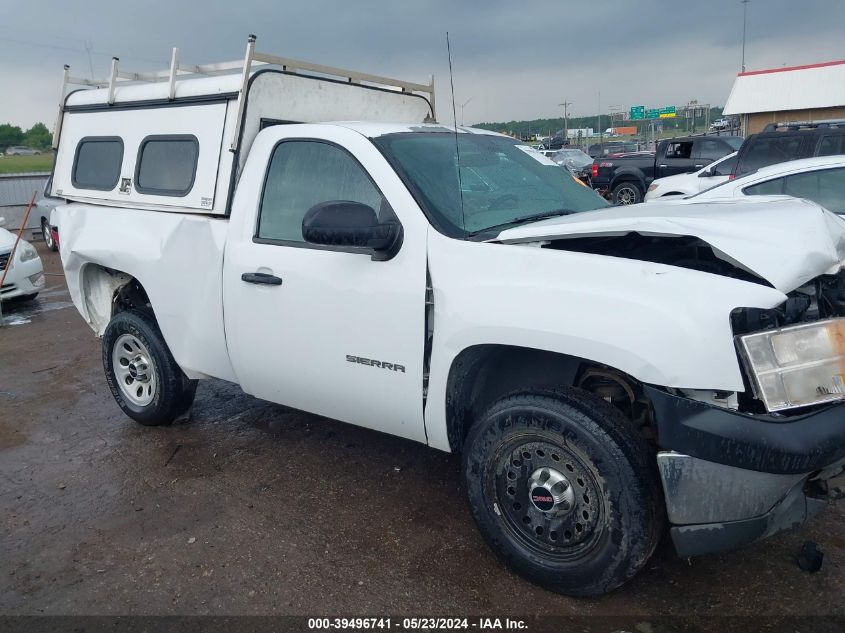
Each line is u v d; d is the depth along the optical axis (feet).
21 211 61.52
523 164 13.94
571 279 9.37
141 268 14.87
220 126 13.62
